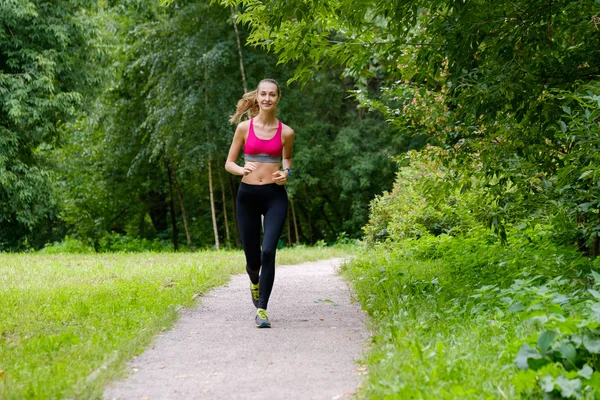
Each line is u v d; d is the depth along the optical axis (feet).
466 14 19.31
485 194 22.93
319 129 88.63
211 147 75.25
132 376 14.06
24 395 11.86
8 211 67.15
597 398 10.68
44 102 61.98
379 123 89.10
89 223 94.32
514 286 17.39
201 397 12.57
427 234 42.04
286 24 22.48
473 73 20.53
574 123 18.08
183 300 23.66
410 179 45.55
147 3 77.87
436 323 16.66
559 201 20.68
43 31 62.80
